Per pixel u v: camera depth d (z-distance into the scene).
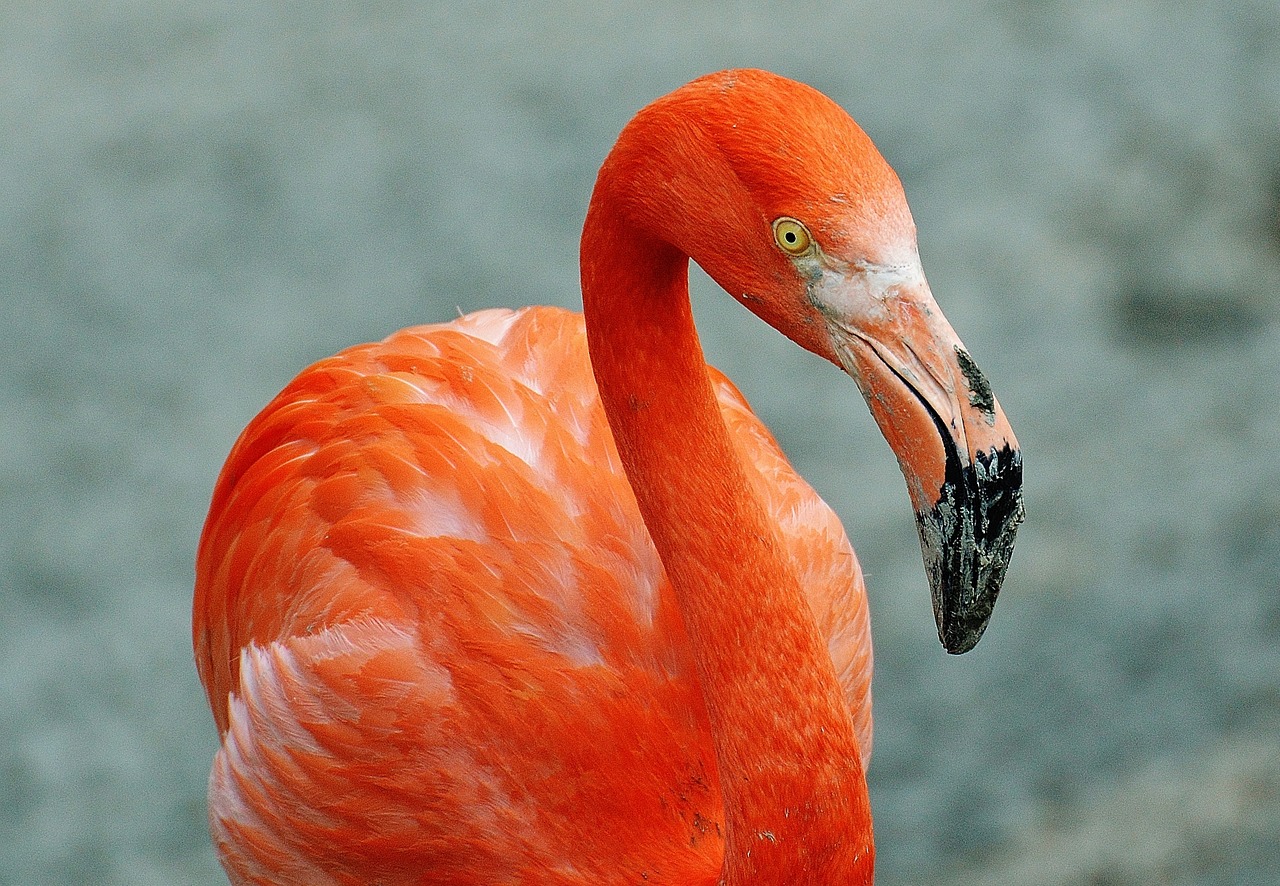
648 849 4.40
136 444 10.02
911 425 3.38
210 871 7.42
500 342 5.50
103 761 8.04
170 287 11.34
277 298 11.09
